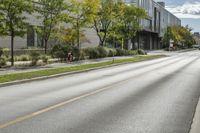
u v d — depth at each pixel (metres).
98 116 10.55
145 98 14.51
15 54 44.38
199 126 9.46
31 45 52.62
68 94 15.44
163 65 40.69
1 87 18.16
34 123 9.45
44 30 41.16
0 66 30.72
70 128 8.93
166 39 122.31
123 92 16.38
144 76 25.67
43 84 19.81
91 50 50.81
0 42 45.22
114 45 81.38
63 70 28.09
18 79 20.59
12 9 31.09
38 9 41.00
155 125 9.47
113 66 38.19
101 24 63.19
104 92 16.28
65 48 42.00
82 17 53.41
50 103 12.84
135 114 10.95
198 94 16.06
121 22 66.12
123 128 9.04
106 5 60.03
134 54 71.06
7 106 12.11
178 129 9.08
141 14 70.06
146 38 125.19
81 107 12.08
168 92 16.62
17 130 8.64
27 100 13.55
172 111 11.59
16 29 34.38
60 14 41.69
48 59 38.62
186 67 37.09
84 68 31.33
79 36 51.56
